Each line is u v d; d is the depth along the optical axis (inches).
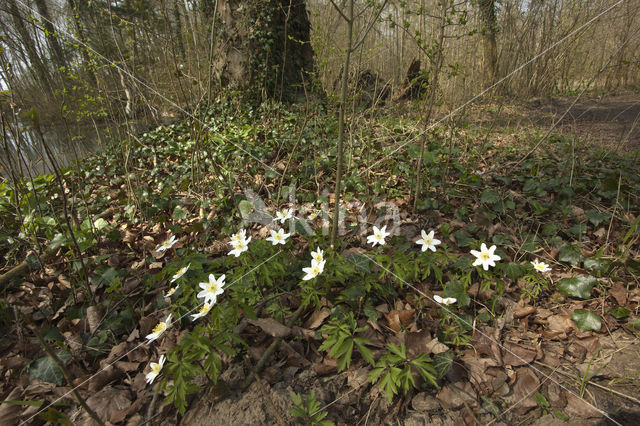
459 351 66.1
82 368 70.8
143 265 99.5
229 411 56.9
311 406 55.8
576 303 78.3
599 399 57.3
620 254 85.4
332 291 77.5
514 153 168.4
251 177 140.9
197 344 55.3
